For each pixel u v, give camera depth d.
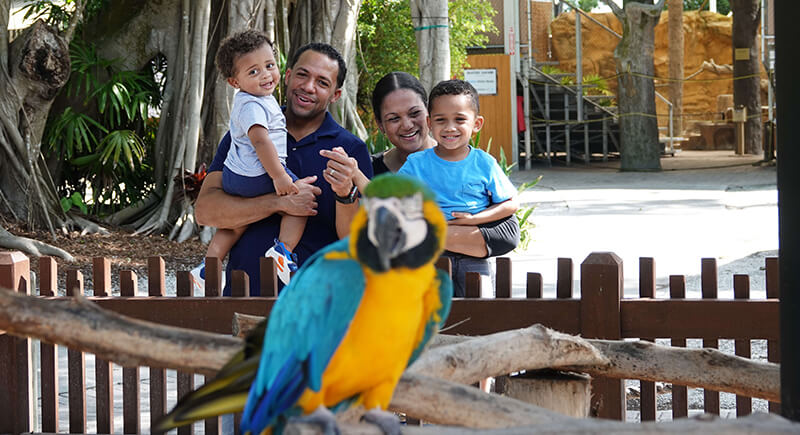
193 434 4.49
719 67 31.53
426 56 10.48
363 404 2.30
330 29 12.74
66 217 12.24
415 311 2.10
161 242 12.21
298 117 4.62
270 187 4.60
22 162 11.80
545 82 25.55
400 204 2.00
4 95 11.51
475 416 2.48
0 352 4.29
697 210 15.77
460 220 4.60
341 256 2.15
